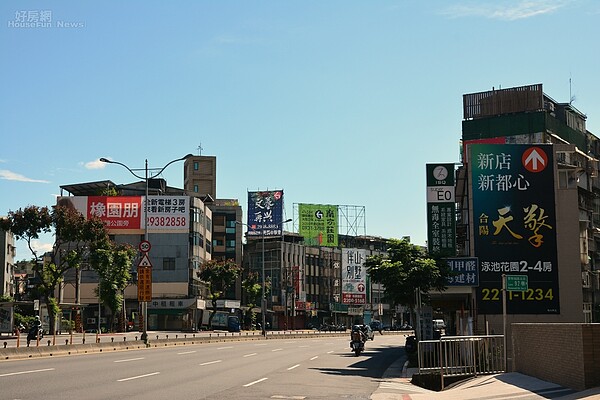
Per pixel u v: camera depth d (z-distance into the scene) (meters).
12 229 61.88
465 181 58.38
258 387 20.73
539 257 51.19
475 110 76.75
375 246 148.00
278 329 122.56
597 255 67.25
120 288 78.44
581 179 66.62
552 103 78.38
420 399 17.67
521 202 51.84
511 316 50.66
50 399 15.76
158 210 95.38
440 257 41.66
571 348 16.34
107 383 19.97
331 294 137.38
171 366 28.06
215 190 134.75
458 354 22.89
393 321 153.38
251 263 128.88
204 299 103.56
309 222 134.88
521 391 16.95
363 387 22.36
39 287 63.22
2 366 25.08
